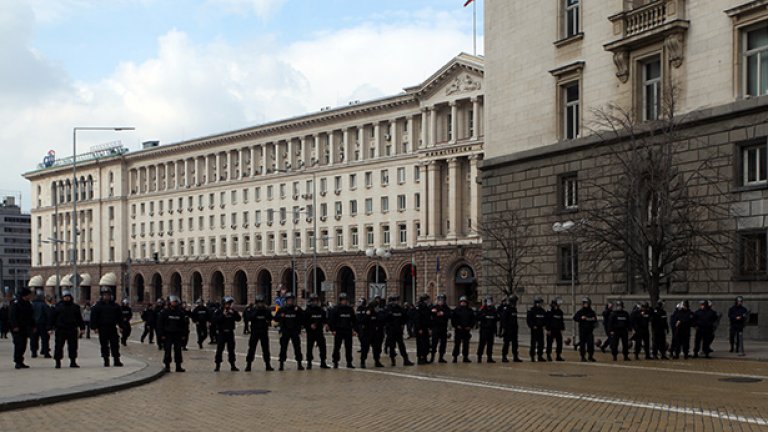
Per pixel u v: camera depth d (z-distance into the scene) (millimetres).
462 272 88000
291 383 22172
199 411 16484
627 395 18656
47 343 31172
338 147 105062
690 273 36938
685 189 34844
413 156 94625
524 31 47375
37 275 155500
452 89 90188
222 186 120875
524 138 47062
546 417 15359
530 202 46438
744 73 35375
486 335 29656
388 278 95625
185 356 34188
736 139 35062
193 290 126625
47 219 154625
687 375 23516
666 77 38375
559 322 29922
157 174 133875
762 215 34094
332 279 102875
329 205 104688
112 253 140500
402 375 24438
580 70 43281
